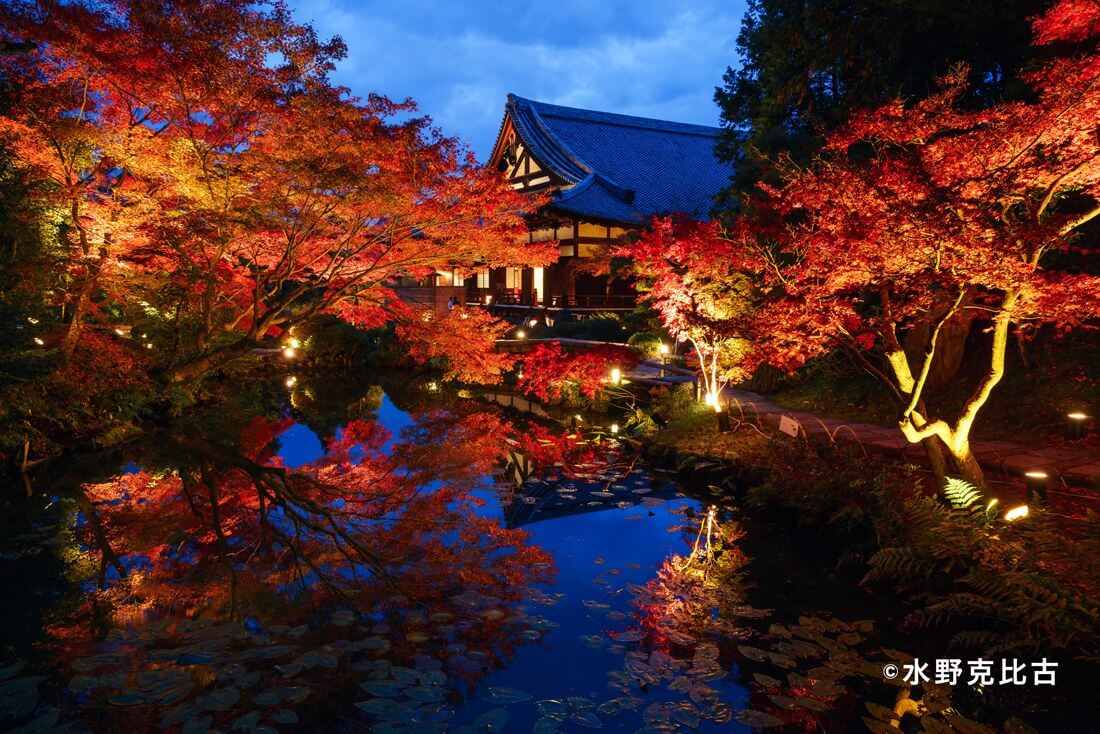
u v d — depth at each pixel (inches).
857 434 375.6
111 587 228.8
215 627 195.2
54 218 416.8
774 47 545.3
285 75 381.7
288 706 153.5
